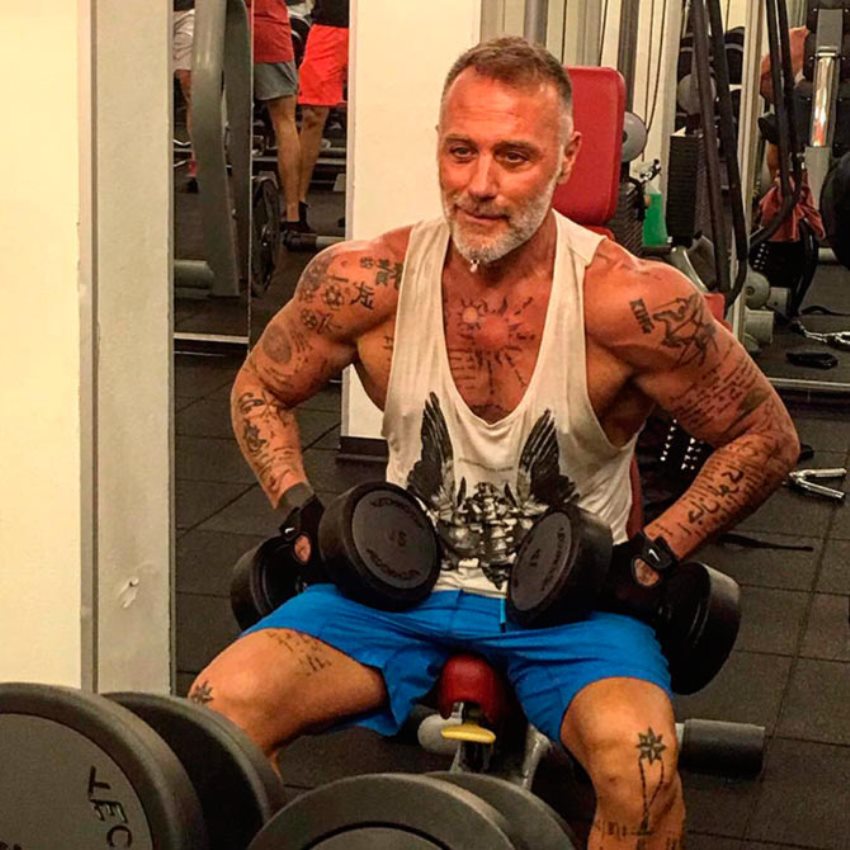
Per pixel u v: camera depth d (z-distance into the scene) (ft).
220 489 12.87
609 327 5.79
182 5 15.70
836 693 9.27
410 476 6.17
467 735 5.70
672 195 11.64
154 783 3.35
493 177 5.61
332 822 3.33
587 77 7.39
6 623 6.86
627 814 5.23
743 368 5.99
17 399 6.61
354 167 12.61
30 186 6.39
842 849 7.45
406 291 6.02
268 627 5.82
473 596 5.96
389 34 12.36
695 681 5.96
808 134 15.31
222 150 15.39
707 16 9.83
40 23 6.21
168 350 7.14
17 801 3.49
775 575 11.30
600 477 6.08
